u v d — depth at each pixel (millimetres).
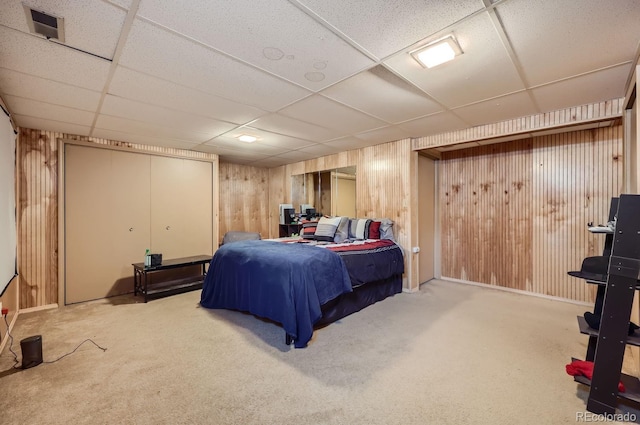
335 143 4410
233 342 2547
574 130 3344
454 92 2500
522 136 3459
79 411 1675
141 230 4250
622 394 1580
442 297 3816
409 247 4102
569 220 3566
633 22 1548
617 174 3240
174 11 1444
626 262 1568
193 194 4832
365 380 1964
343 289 2881
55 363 2199
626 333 1566
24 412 1667
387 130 3705
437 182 4867
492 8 1453
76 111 2844
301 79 2225
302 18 1515
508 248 4082
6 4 1363
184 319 3090
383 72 2123
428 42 1751
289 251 2951
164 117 3070
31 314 3270
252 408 1697
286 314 2447
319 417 1620
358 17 1510
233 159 5777
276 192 6672
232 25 1567
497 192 4184
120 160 4082
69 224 3648
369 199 4645
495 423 1564
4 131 2539
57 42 1697
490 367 2105
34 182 3420
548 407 1687
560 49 1832
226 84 2299
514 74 2172
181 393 1836
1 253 2424
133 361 2227
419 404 1720
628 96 2275
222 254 3410
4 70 2018
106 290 3912
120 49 1785
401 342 2516
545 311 3248
